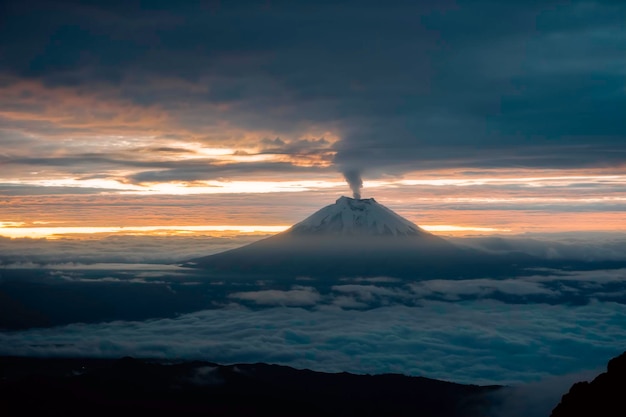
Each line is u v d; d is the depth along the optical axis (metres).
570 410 71.56
